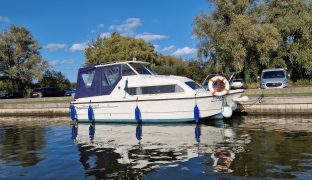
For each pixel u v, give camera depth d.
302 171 9.67
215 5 41.62
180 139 15.90
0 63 60.06
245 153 12.26
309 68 40.50
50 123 26.61
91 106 23.78
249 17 39.34
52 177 10.28
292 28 40.84
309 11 42.41
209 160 11.50
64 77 73.88
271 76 30.69
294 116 23.42
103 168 11.06
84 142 16.39
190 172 10.16
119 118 22.78
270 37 38.34
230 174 9.75
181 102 20.78
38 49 63.41
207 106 20.77
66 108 33.94
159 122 21.53
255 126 19.14
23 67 60.03
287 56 43.03
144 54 58.47
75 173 10.59
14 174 10.79
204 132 17.66
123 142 15.85
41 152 14.27
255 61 40.94
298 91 26.73
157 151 13.36
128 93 22.27
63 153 13.83
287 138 14.91
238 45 37.94
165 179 9.62
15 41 60.72
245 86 38.16
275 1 43.16
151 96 21.44
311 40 41.28
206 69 43.25
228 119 22.64
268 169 10.02
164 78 21.28
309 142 13.81
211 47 41.91
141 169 10.74
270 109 24.56
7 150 15.05
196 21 42.03
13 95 55.44
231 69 40.53
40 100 39.91
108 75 23.14
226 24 41.72
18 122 28.81
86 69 24.17
